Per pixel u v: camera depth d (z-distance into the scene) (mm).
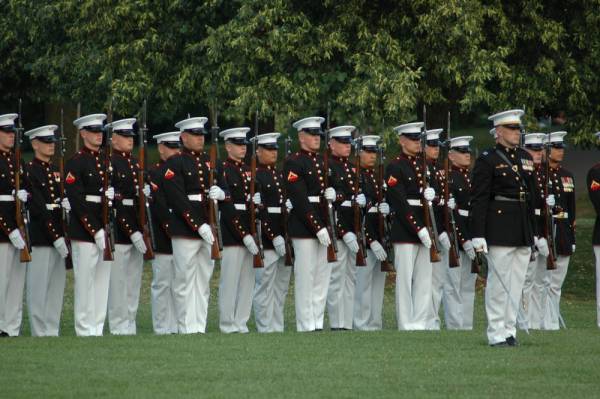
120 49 62969
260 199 42844
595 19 61625
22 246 37969
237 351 33062
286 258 42781
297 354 32625
